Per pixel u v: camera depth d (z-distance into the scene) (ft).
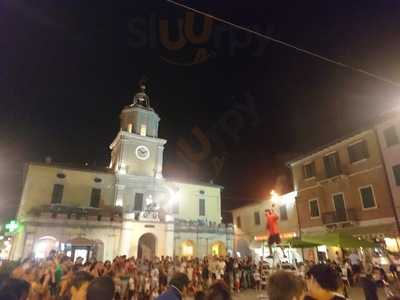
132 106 125.80
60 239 85.35
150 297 47.19
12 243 92.12
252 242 110.11
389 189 68.18
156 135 125.59
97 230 90.43
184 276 14.60
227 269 60.23
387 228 66.33
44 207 94.38
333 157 85.05
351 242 49.06
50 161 107.65
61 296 21.43
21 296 12.06
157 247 97.30
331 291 11.20
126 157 114.01
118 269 45.24
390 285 50.42
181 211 119.85
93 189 105.60
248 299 49.90
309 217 90.12
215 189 130.52
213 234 107.65
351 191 77.77
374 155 73.26
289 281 10.02
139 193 111.24
